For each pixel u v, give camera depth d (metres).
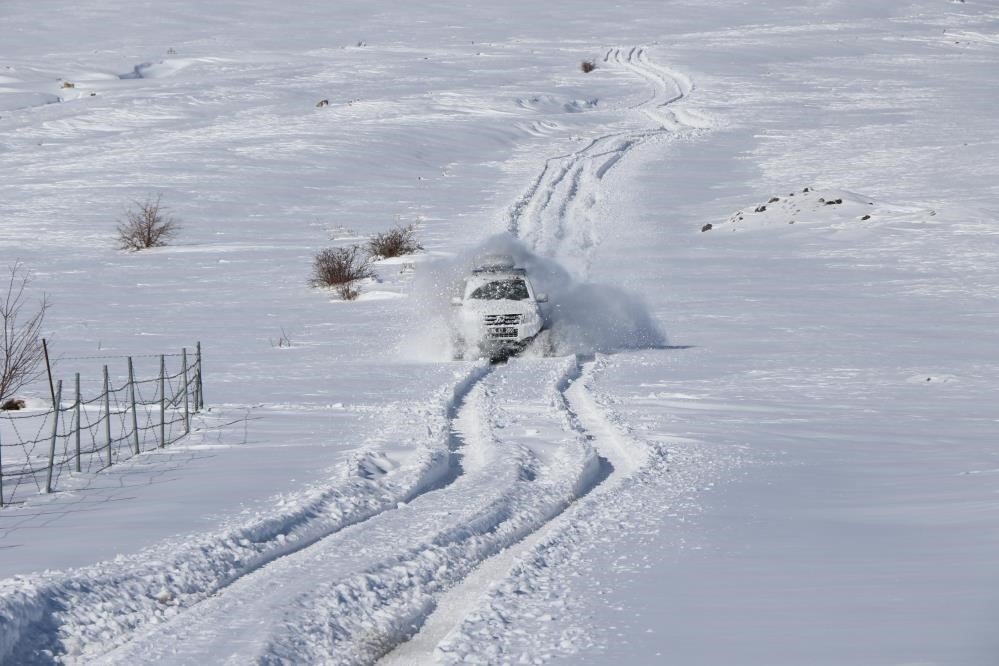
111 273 141.00
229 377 73.69
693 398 63.91
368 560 29.34
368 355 84.38
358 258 149.50
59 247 162.50
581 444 48.38
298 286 129.88
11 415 61.12
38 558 29.70
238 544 30.50
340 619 24.61
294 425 55.28
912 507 35.12
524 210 188.62
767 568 27.19
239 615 24.66
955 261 130.75
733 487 40.19
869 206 171.00
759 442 50.72
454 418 57.66
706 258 143.00
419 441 49.06
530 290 87.44
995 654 18.31
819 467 44.78
